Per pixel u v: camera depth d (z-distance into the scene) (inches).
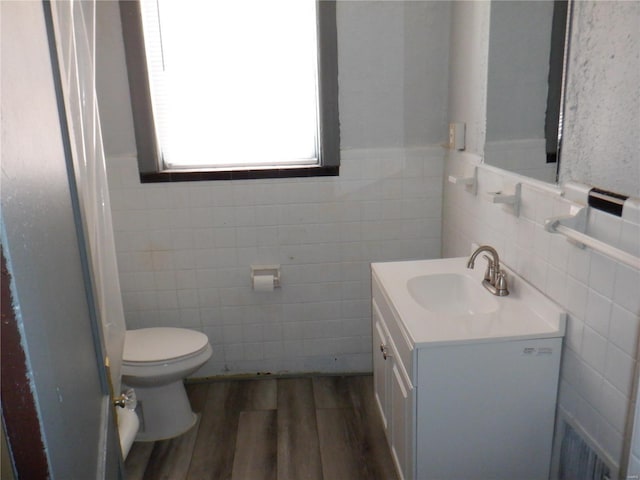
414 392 70.3
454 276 91.4
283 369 126.5
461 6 101.7
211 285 120.4
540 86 71.9
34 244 27.3
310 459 99.7
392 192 117.1
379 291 91.7
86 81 66.1
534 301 74.9
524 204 77.7
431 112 113.3
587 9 61.5
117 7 104.7
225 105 114.0
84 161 60.1
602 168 59.5
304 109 115.3
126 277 119.1
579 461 67.1
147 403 106.3
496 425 72.3
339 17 107.6
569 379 68.4
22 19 28.8
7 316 23.2
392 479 93.9
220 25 110.0
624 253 51.4
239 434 107.4
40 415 25.3
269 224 117.3
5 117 24.0
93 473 37.5
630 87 54.3
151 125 110.3
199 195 114.8
